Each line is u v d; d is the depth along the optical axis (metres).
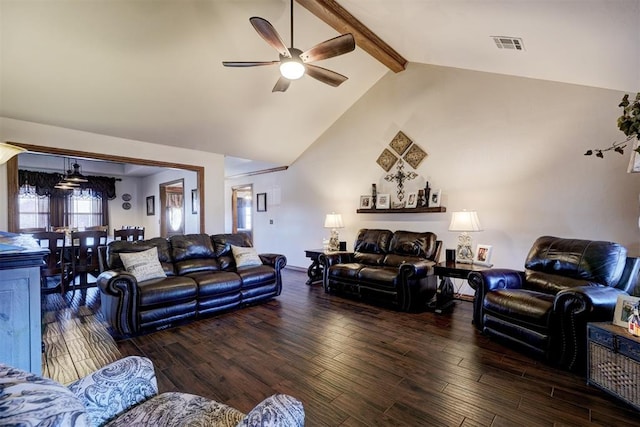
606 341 1.93
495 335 2.76
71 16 2.81
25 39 2.88
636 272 2.55
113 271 3.08
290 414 0.94
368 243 4.71
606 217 3.12
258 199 7.61
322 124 5.78
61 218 7.77
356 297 4.27
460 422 1.70
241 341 2.83
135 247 3.61
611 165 3.08
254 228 7.75
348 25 3.59
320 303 4.07
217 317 3.51
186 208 7.00
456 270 3.43
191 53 3.54
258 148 5.84
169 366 2.36
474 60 3.64
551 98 3.44
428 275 3.86
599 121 3.15
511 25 2.47
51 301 4.18
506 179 3.79
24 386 0.63
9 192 3.66
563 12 2.00
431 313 3.62
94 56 3.22
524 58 3.06
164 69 3.62
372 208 5.10
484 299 2.90
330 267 4.52
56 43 2.99
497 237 3.87
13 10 2.64
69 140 4.11
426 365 2.35
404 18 3.15
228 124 4.93
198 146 5.30
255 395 1.96
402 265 3.68
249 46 3.67
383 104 5.07
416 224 4.68
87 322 3.36
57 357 2.54
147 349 2.68
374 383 2.10
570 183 3.33
